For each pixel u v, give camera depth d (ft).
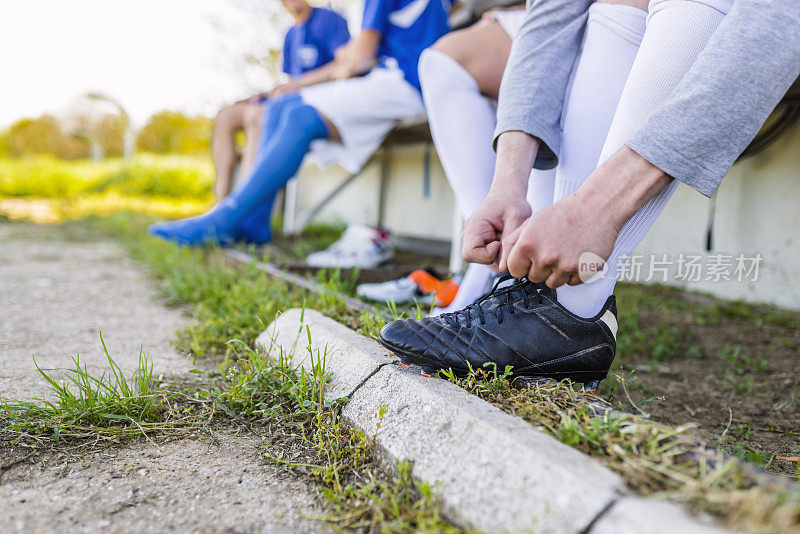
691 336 6.12
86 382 3.36
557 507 1.97
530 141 3.23
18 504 2.45
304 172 19.10
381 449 2.78
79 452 2.94
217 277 6.98
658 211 2.84
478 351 3.08
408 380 3.03
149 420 3.34
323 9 11.16
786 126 6.91
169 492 2.62
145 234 11.98
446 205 12.44
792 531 1.64
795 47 2.36
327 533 2.33
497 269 3.08
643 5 3.13
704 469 2.09
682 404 4.14
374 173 15.17
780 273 7.38
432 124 4.86
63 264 9.09
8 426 3.07
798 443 3.46
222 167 10.69
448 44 4.75
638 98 2.75
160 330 5.38
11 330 5.16
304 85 10.36
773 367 5.13
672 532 1.69
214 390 3.65
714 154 2.44
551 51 3.36
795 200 7.22
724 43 2.42
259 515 2.46
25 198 24.20
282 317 4.58
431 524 2.22
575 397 2.83
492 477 2.24
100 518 2.39
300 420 3.33
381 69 8.86
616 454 2.25
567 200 2.60
